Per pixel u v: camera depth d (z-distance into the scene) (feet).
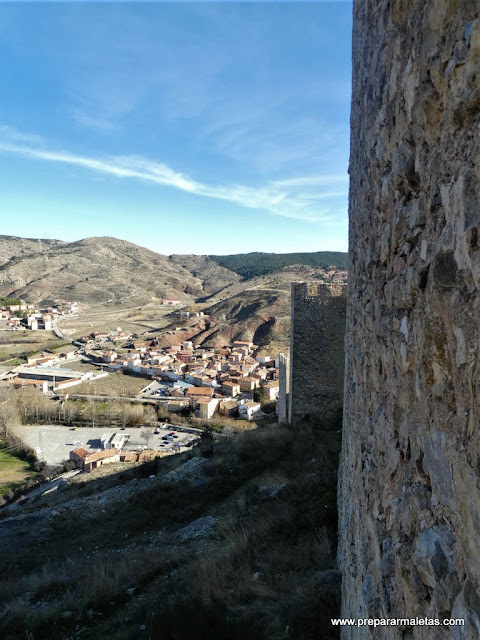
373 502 8.79
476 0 3.70
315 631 14.40
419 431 5.38
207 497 38.04
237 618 16.11
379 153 8.84
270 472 37.88
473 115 3.79
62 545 34.73
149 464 54.49
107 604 21.09
